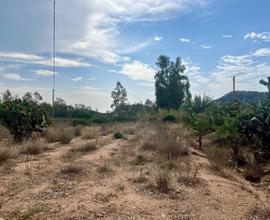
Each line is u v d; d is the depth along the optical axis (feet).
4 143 47.19
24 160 35.09
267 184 28.94
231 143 40.47
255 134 40.32
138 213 19.38
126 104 192.95
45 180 26.61
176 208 20.33
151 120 107.24
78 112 170.91
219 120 50.49
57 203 21.06
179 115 96.73
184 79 181.57
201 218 19.07
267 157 38.09
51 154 39.55
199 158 37.86
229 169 33.63
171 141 41.55
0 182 25.84
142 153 38.99
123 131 73.82
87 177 27.66
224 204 21.75
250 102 50.62
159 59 180.86
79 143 51.88
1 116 51.37
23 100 56.03
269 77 45.27
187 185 25.20
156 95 182.91
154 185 24.53
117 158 36.70
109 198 21.85
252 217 19.94
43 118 54.80
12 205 20.81
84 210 19.77
